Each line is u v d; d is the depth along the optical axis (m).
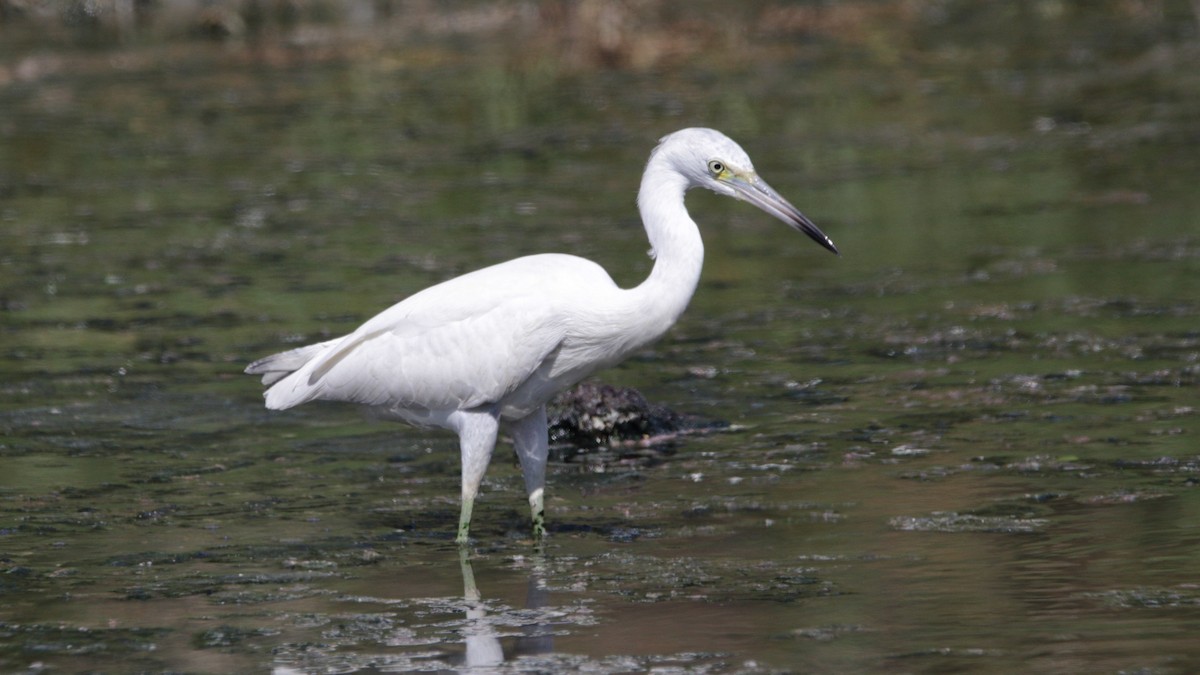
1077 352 13.73
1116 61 32.53
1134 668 7.02
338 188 23.05
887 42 36.94
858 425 11.92
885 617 7.84
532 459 9.74
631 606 8.21
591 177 23.31
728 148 9.72
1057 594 8.06
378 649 7.67
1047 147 24.38
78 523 10.02
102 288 17.38
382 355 9.77
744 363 14.05
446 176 23.75
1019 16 40.91
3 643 7.88
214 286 17.34
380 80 33.22
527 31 39.00
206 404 13.08
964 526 9.36
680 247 9.70
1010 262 17.55
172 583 8.82
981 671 7.06
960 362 13.66
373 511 10.27
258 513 10.23
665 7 42.66
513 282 9.65
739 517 9.83
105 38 40.25
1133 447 10.90
